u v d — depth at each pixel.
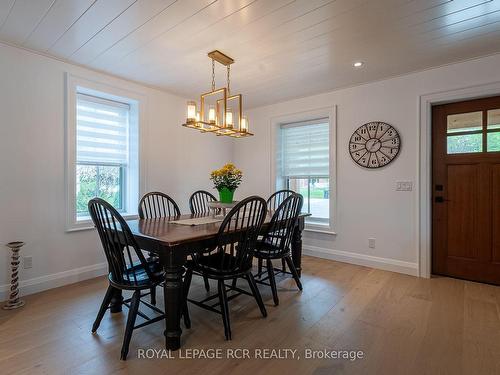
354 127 3.61
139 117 3.54
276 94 3.94
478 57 2.78
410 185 3.21
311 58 2.78
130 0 1.88
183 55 2.72
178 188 4.04
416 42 2.47
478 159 2.93
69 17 2.08
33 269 2.68
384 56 2.75
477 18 2.10
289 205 2.57
